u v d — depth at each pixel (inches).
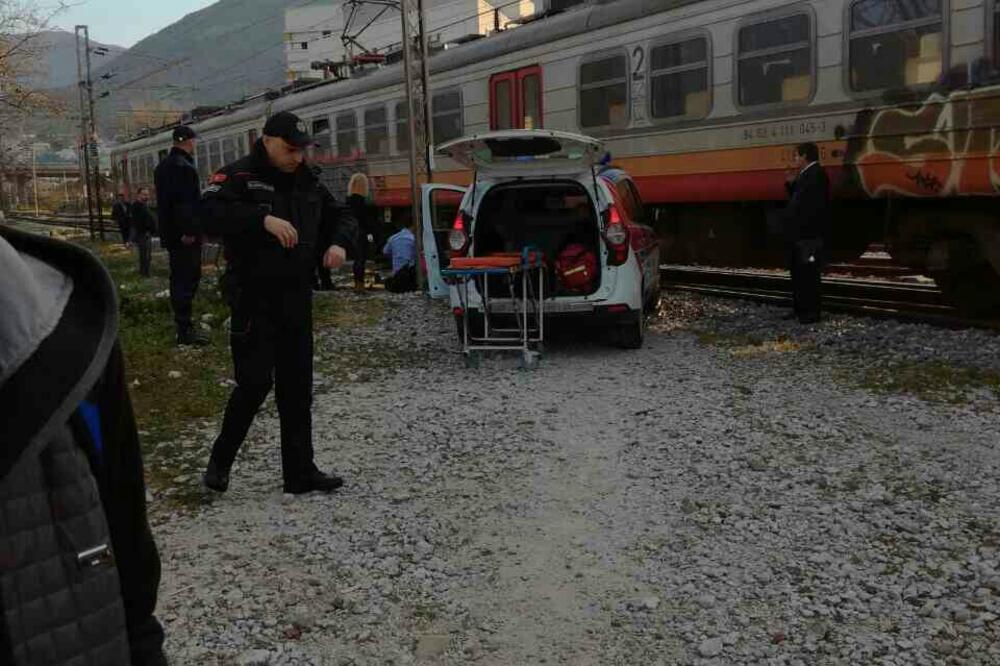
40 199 3408.0
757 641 136.9
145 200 711.7
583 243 369.7
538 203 383.9
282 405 200.4
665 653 135.7
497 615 148.7
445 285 387.5
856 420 242.7
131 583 63.7
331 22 2780.5
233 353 195.6
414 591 157.1
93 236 1456.7
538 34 571.5
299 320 195.0
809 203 376.8
